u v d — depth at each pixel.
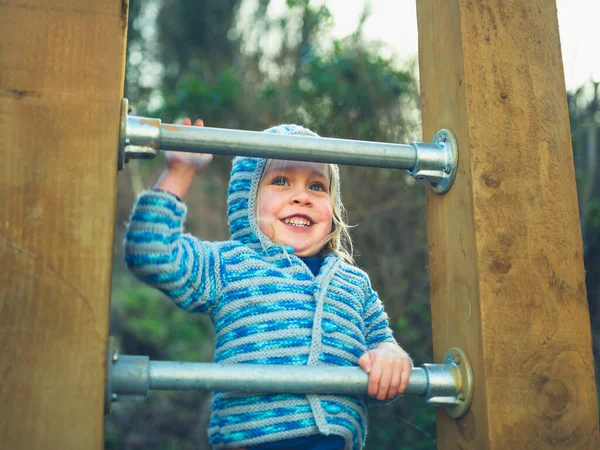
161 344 6.32
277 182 1.77
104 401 1.10
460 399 1.31
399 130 4.75
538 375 1.28
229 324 1.52
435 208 1.49
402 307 4.11
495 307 1.29
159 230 1.35
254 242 1.73
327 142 1.38
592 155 3.35
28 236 1.09
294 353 1.48
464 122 1.38
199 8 9.82
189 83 5.24
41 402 1.04
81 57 1.18
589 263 3.32
